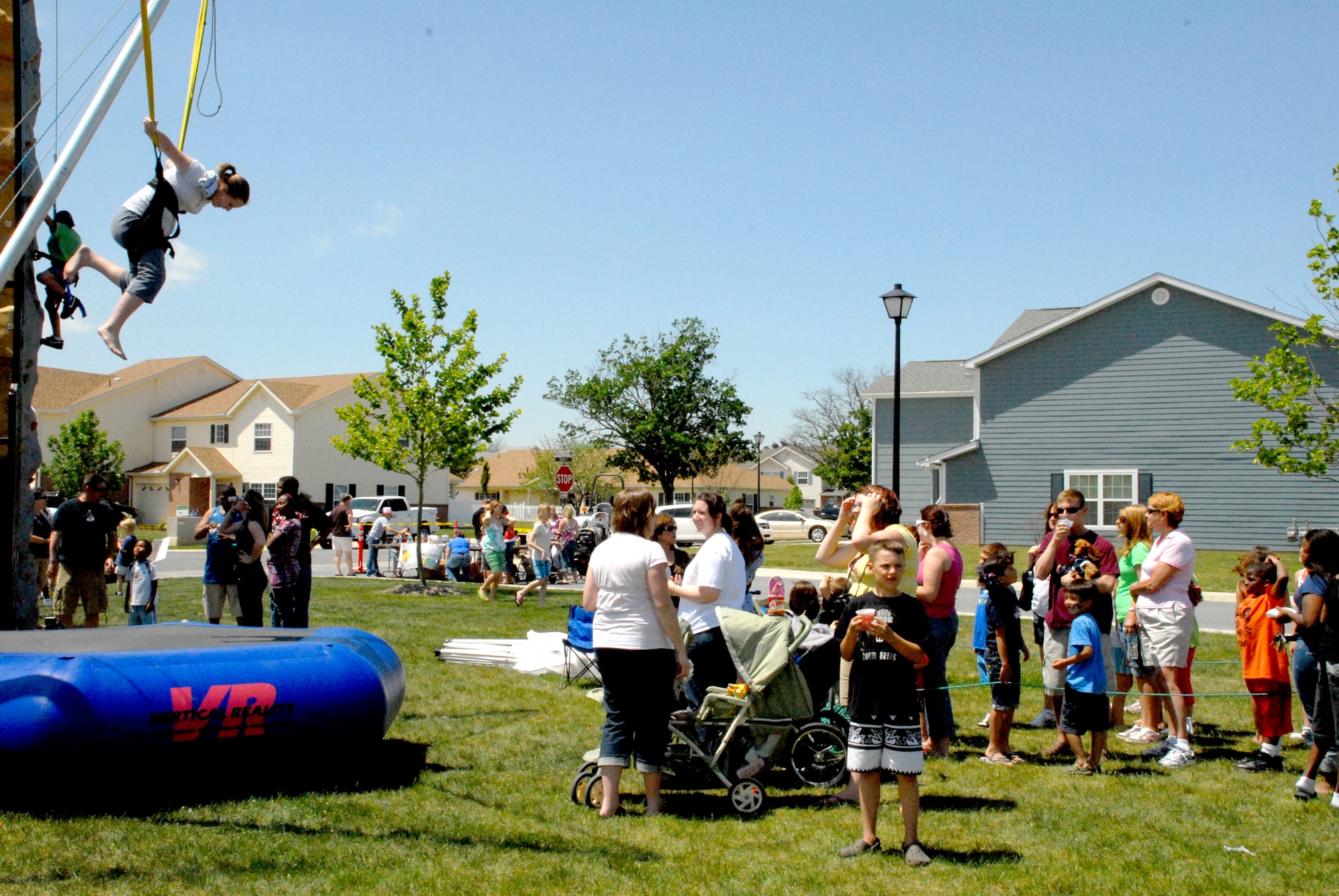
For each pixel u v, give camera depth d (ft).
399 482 159.22
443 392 64.95
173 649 18.80
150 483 155.33
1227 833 17.57
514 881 14.69
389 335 65.41
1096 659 21.71
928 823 18.11
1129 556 26.30
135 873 14.35
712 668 20.51
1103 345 95.35
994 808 19.03
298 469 144.36
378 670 20.47
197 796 18.35
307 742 18.90
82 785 16.90
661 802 18.76
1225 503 91.40
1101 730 21.62
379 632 41.37
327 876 14.60
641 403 197.36
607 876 15.03
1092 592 21.85
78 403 152.76
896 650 16.11
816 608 26.53
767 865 15.67
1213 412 91.97
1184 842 17.01
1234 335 91.20
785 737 20.22
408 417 64.39
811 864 15.80
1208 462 92.02
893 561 16.29
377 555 78.13
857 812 18.78
